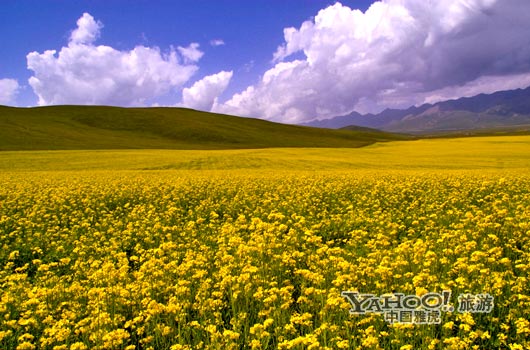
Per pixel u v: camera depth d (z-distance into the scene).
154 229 13.08
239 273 8.45
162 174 36.78
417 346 5.89
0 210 17.47
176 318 6.46
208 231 13.31
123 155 61.66
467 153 64.75
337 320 6.50
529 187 20.45
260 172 38.62
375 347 5.38
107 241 12.41
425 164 49.72
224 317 7.23
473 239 10.62
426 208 15.75
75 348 5.62
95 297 7.27
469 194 19.56
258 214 16.14
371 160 56.56
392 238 12.12
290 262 8.73
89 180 29.92
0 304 6.95
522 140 86.75
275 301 7.11
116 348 5.79
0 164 49.97
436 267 8.37
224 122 136.50
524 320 5.82
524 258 8.74
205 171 41.31
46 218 16.03
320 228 13.50
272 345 6.12
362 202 17.94
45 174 38.12
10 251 11.94
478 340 6.17
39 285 8.62
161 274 8.13
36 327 6.69
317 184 24.08
